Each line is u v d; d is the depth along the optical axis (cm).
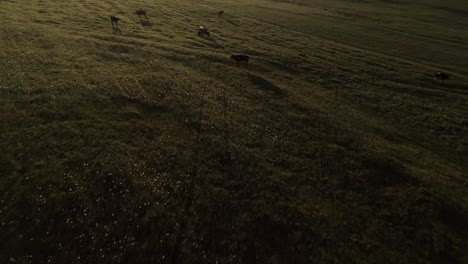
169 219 1152
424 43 5569
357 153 1827
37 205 1113
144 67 2569
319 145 1862
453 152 2209
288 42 4556
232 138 1759
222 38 4138
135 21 4234
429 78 3791
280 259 1077
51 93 1855
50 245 989
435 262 1172
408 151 2048
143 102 1950
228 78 2686
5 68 2066
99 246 1012
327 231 1231
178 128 1759
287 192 1412
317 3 9694
